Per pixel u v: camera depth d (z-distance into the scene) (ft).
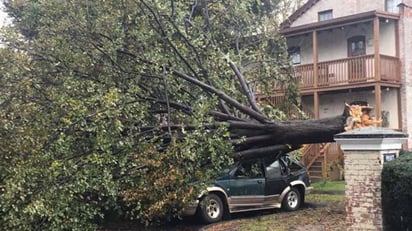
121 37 29.68
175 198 26.81
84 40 30.01
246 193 36.19
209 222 34.01
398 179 20.08
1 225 23.02
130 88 28.58
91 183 25.14
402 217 20.24
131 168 26.99
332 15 75.87
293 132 30.94
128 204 27.17
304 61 73.20
